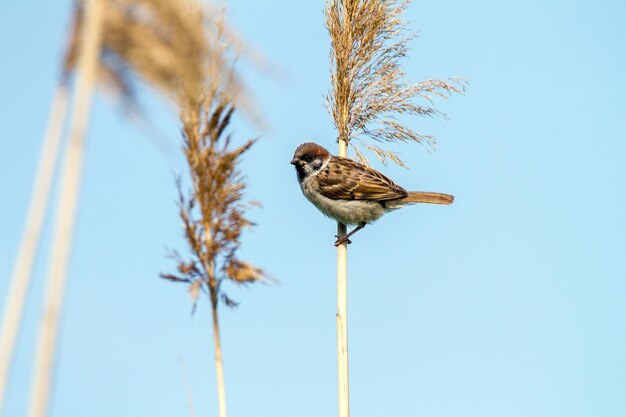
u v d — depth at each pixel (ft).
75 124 18.63
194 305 28.94
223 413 29.40
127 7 18.90
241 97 19.54
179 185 29.43
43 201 19.27
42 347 18.43
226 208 29.35
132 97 18.92
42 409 18.30
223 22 19.83
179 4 19.08
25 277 19.26
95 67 18.67
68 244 18.70
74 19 19.40
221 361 29.58
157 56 18.58
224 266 29.45
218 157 29.43
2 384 19.03
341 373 38.58
